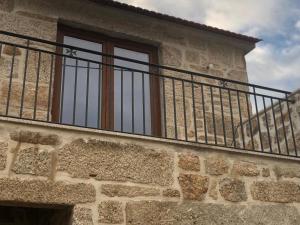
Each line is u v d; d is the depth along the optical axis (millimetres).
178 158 3521
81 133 3225
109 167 3203
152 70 5715
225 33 6133
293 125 4855
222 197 3549
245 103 6098
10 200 2807
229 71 6234
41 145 3057
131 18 5703
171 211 3285
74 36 5383
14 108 4430
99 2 5352
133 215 3131
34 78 4688
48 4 5199
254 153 3873
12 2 4984
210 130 5578
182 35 6082
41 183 2936
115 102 5270
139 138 3410
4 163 2891
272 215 3689
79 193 3020
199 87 5770
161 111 5469
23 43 4805
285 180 3924
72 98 4996
